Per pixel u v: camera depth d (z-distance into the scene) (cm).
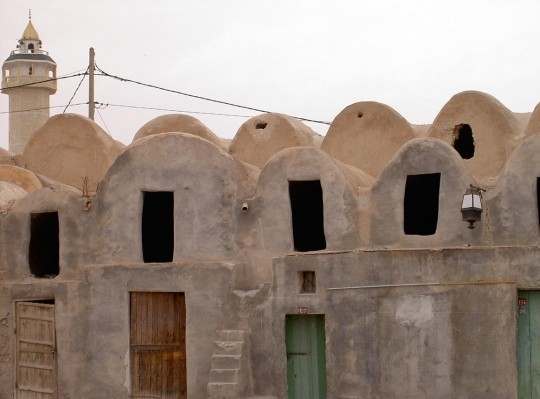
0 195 1977
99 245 1852
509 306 1552
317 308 1648
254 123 2253
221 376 1672
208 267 1758
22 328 1911
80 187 2288
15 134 4025
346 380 1619
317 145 2331
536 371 1558
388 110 2148
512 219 1578
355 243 1661
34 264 1939
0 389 1917
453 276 1572
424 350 1577
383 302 1605
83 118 2316
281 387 1666
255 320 1702
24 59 4019
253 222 1752
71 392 1847
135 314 1820
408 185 1744
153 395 1798
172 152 1809
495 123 1992
